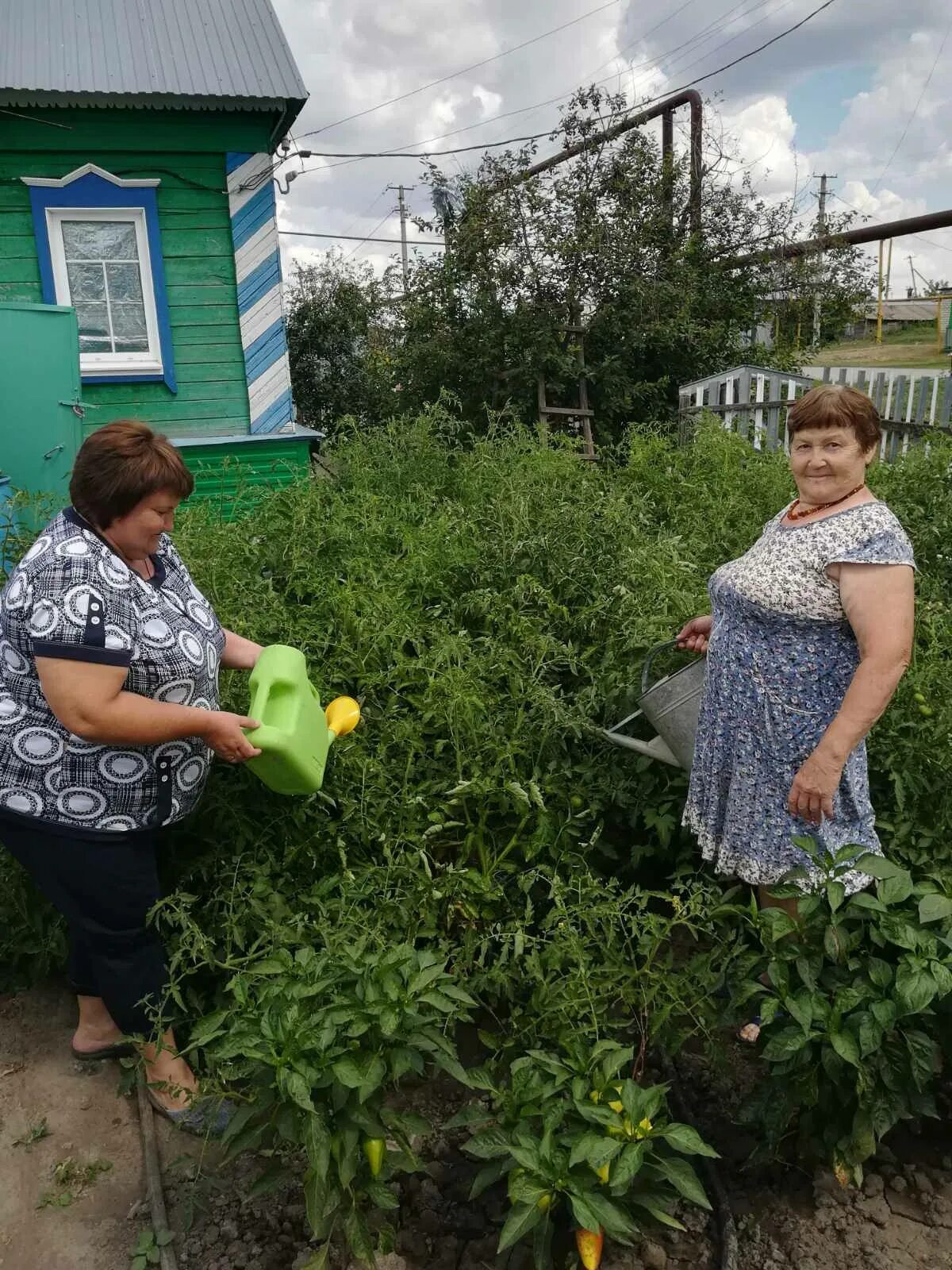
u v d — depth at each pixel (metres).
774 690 2.40
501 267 10.70
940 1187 2.34
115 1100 2.64
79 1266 2.18
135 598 2.21
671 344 10.77
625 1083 1.99
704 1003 2.34
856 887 2.42
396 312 12.48
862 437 2.29
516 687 3.12
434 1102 2.57
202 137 7.30
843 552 2.24
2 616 2.18
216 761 2.84
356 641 3.29
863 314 13.02
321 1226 1.88
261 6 7.85
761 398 8.78
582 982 2.24
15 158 7.04
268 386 7.80
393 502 4.85
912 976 1.95
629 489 5.30
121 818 2.30
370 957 2.09
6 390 5.31
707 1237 2.25
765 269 11.88
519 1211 1.84
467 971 2.58
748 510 4.82
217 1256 2.19
